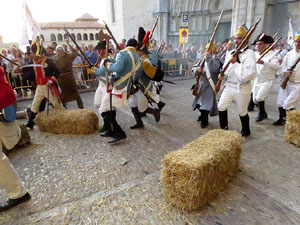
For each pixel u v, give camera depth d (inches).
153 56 169.6
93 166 114.3
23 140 136.3
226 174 95.0
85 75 326.0
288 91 156.6
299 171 105.7
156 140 144.6
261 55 166.4
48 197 91.4
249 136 146.3
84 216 81.0
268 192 91.3
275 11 466.0
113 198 89.9
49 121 156.7
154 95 164.6
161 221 78.0
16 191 85.4
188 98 254.1
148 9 668.1
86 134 156.1
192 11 617.9
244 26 133.3
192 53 425.7
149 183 99.0
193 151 88.7
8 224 78.3
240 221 77.3
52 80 163.3
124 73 126.3
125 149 132.7
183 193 80.0
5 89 77.9
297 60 145.5
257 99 170.6
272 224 75.5
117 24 767.7
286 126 135.3
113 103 130.3
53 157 124.6
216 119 182.4
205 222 77.2
